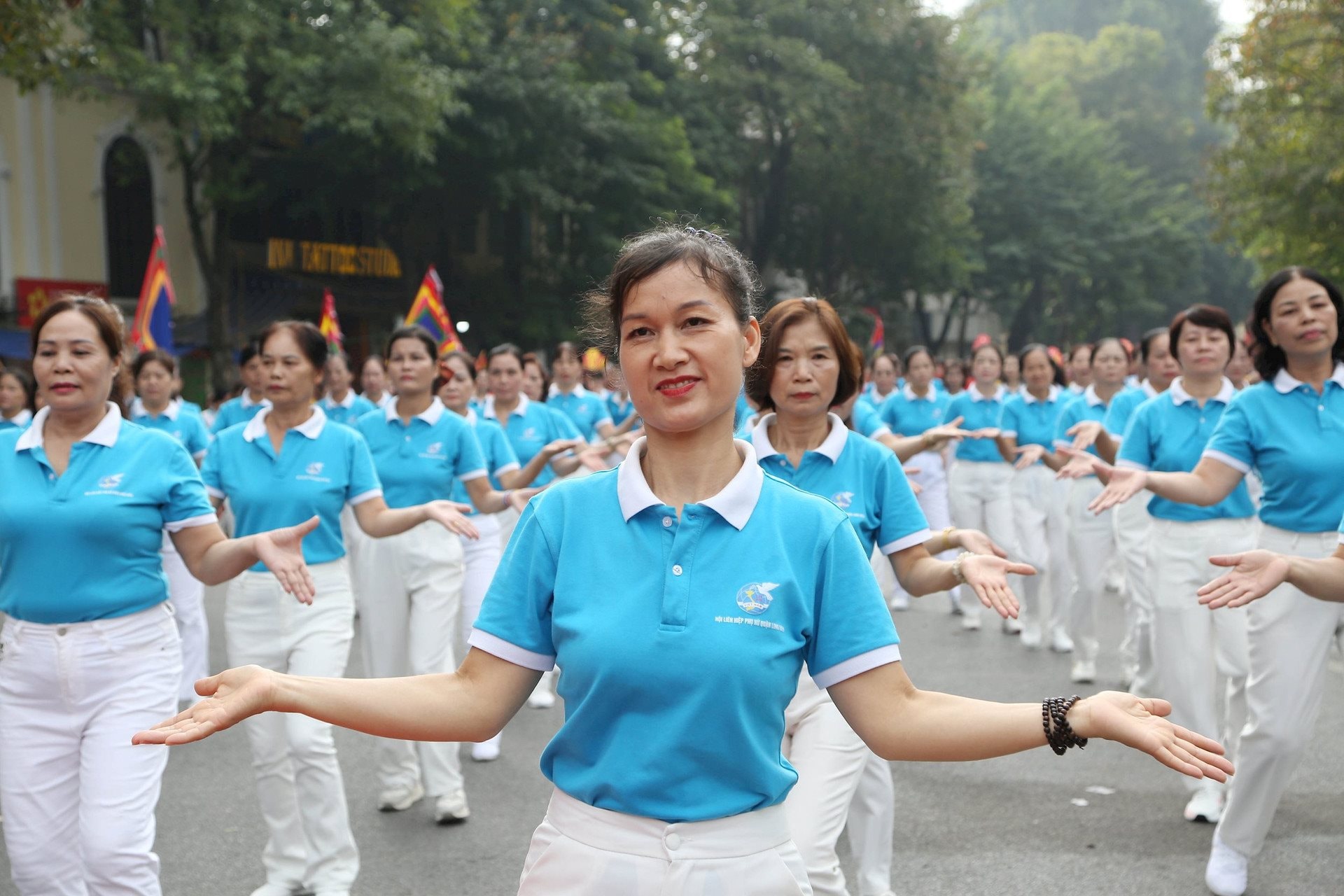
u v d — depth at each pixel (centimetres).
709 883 184
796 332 354
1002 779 531
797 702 324
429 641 510
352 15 1956
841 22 2912
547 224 2609
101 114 2120
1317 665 380
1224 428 417
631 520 190
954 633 875
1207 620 473
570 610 188
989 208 3847
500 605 196
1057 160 3981
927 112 3041
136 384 753
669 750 182
